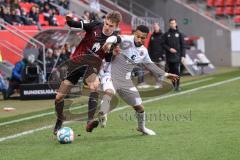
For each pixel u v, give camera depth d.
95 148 11.81
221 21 44.91
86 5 40.97
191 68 34.41
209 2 46.69
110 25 12.94
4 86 24.06
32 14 33.28
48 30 26.83
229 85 26.64
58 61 26.17
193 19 45.09
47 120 16.84
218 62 44.22
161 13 46.44
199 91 24.11
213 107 18.33
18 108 20.77
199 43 41.38
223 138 12.49
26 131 14.69
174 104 19.52
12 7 31.70
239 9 46.03
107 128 14.57
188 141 12.27
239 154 10.78
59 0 38.12
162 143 12.14
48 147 12.15
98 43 13.02
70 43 27.55
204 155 10.78
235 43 43.50
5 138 13.66
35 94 23.64
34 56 25.00
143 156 10.86
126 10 45.50
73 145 12.27
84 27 13.05
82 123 15.58
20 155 11.37
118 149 11.63
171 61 25.36
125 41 12.70
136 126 14.78
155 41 27.56
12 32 27.28
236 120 15.27
